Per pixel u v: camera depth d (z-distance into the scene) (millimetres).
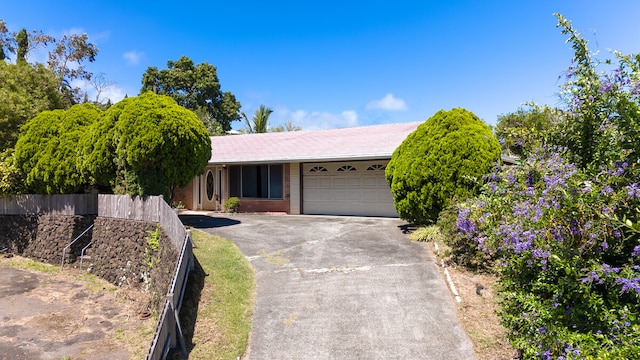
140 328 7504
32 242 13398
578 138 4449
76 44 31312
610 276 3145
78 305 8945
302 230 12266
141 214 10555
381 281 7379
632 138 3828
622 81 3984
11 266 12477
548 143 4727
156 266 9078
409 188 10445
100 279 11148
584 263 3424
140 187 11008
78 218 12391
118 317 8156
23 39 29719
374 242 10242
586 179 3723
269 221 14289
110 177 11992
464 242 7543
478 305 6164
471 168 9367
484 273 7277
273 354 5375
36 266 12430
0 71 19312
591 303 3287
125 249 10781
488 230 4570
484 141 9562
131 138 11078
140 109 11383
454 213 8031
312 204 16562
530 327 3830
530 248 3652
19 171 13547
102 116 12266
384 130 18344
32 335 7266
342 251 9469
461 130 9836
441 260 8188
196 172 12508
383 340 5496
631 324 3070
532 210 3807
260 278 7926
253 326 6105
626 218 3438
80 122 13273
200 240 10266
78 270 11992
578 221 3426
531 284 4035
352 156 14812
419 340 5422
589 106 4195
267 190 17281
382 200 15391
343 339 5590
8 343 6945
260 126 37219
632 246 3445
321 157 15359
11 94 16969
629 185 3465
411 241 10109
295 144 18266
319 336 5711
